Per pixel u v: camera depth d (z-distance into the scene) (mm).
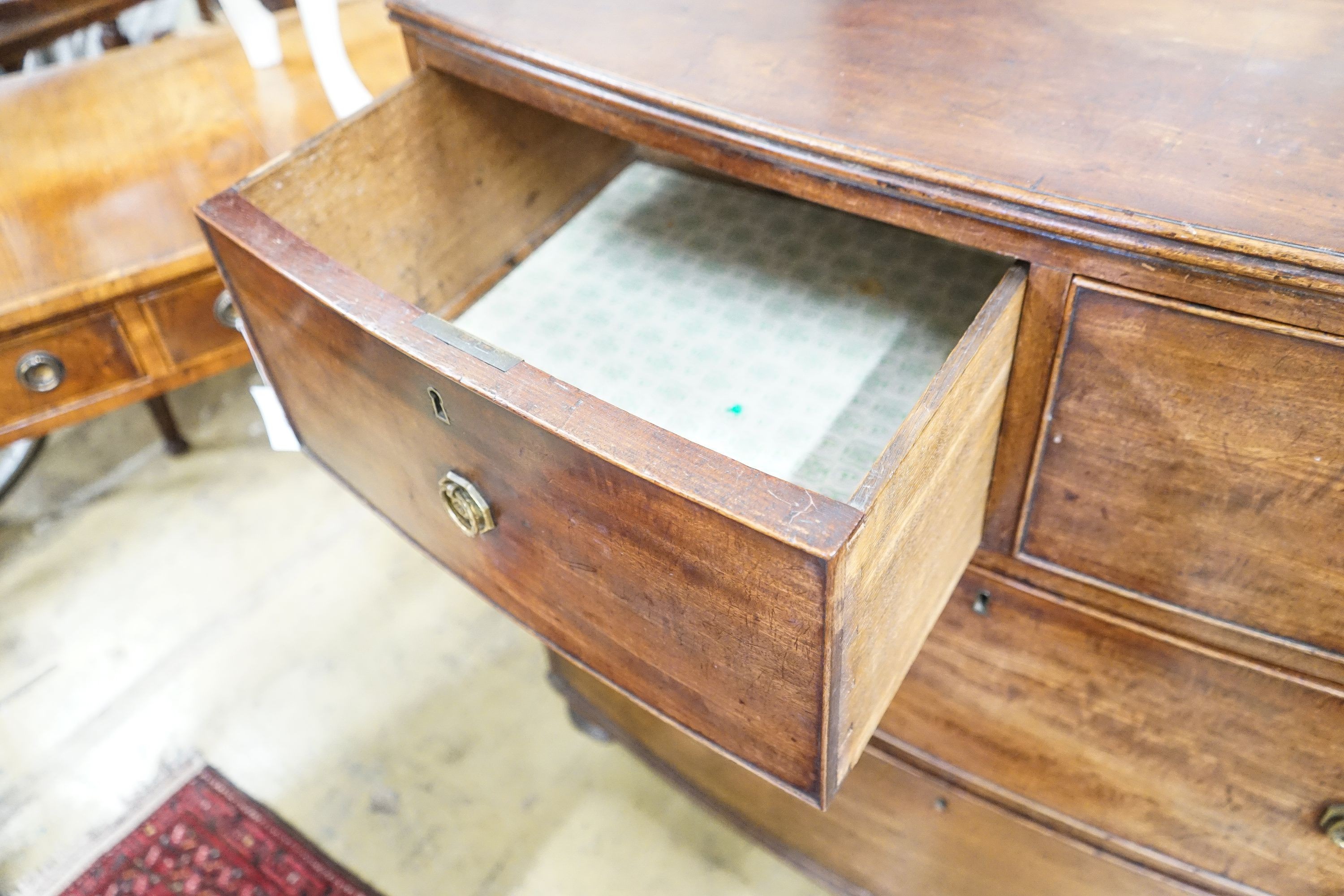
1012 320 552
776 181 610
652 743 1088
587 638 629
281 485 1514
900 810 925
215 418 1612
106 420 1621
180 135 1014
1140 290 519
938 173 545
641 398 720
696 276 820
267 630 1344
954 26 675
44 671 1312
